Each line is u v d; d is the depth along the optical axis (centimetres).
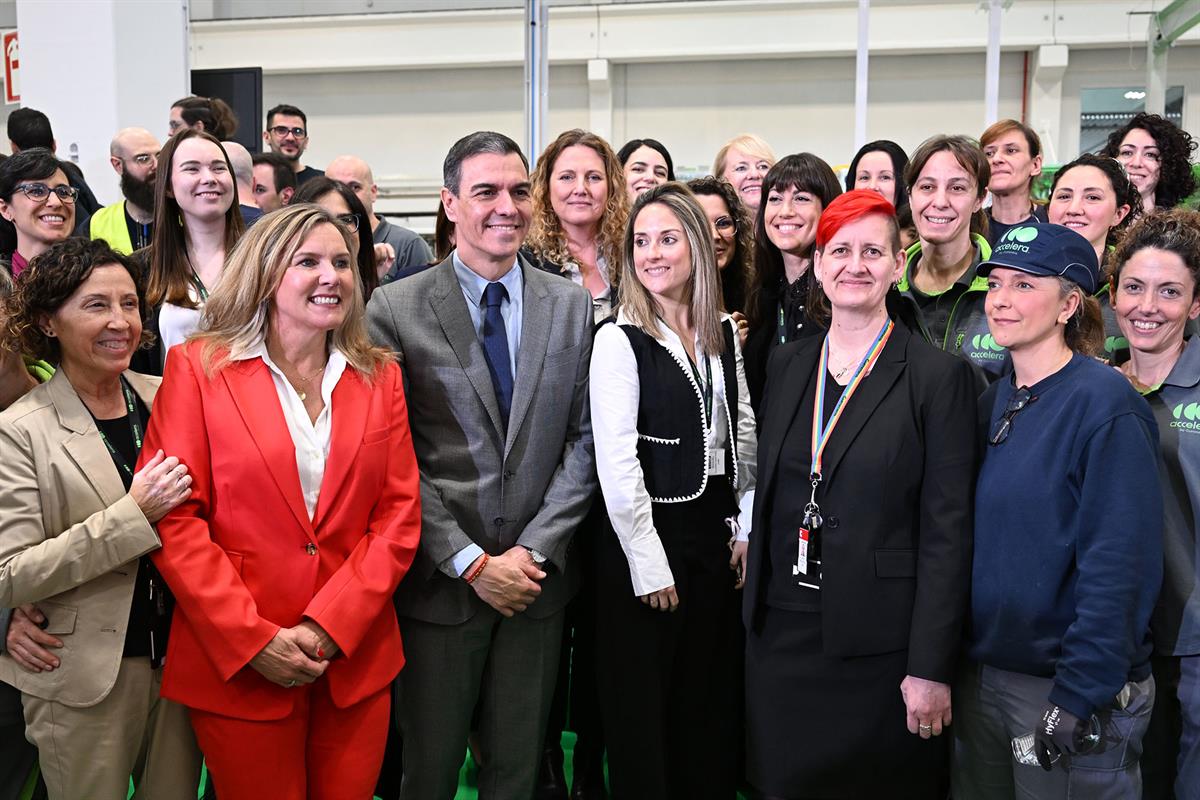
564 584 240
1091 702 180
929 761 213
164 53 562
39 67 550
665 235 239
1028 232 198
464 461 229
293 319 206
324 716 207
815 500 215
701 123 777
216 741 197
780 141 764
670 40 738
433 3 765
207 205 276
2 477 195
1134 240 221
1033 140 376
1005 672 197
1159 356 223
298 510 200
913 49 697
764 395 239
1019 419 199
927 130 732
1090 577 182
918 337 220
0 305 205
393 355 224
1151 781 222
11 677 202
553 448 236
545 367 236
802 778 217
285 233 204
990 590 196
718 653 245
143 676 204
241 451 198
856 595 208
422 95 815
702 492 239
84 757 199
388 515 212
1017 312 196
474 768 300
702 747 245
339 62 785
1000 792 208
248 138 590
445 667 228
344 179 450
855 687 211
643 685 237
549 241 295
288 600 198
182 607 193
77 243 206
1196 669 212
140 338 222
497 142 231
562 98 786
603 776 290
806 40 710
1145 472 183
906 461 208
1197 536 214
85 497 198
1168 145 346
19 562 189
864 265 212
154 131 562
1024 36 673
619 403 233
